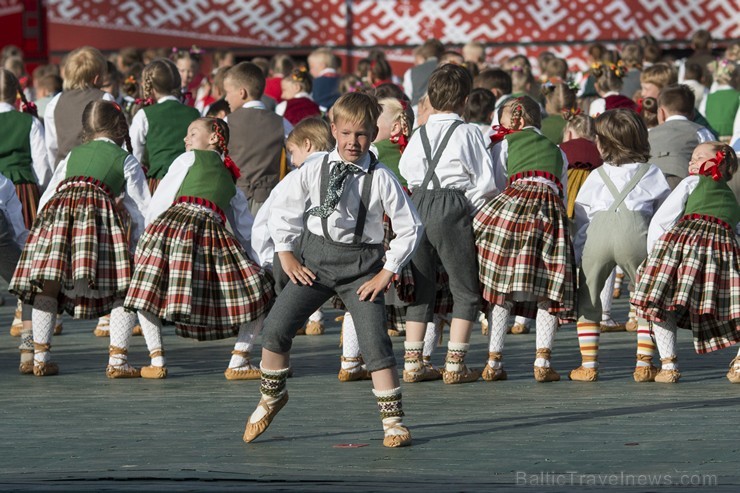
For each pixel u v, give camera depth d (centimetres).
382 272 812
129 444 838
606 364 1200
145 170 1424
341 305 1110
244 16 3183
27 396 1046
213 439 853
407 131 1180
